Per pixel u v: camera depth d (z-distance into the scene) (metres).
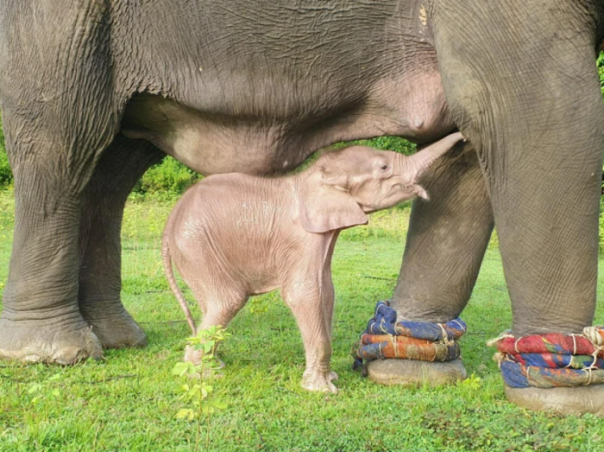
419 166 4.03
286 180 4.19
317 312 4.06
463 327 4.34
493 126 3.56
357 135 4.39
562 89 3.39
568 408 3.63
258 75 4.19
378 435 3.43
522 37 3.40
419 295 4.40
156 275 9.00
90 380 4.33
